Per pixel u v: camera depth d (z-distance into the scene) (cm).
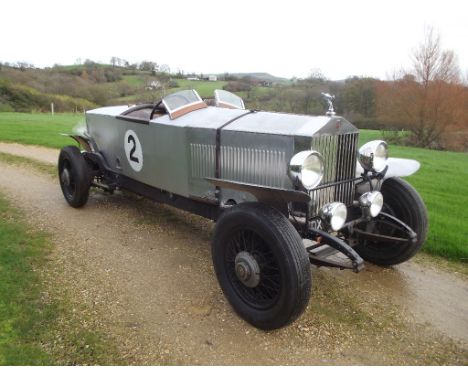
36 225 482
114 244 435
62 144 1098
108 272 375
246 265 290
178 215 528
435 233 466
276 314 277
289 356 272
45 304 318
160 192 446
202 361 265
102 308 318
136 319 306
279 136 309
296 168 272
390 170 378
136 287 351
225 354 272
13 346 268
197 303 330
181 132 380
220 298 338
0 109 2831
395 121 2047
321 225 317
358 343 288
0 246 409
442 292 358
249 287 300
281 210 306
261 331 297
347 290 356
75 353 266
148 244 438
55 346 272
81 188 517
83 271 374
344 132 322
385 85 2072
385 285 367
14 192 623
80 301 326
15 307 310
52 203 570
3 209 534
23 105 2997
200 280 366
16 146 1077
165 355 269
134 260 400
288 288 265
